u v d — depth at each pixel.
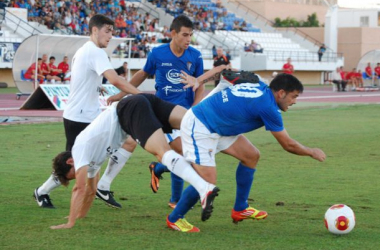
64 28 43.19
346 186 9.63
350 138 15.74
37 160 11.98
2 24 40.06
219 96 6.69
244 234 6.76
